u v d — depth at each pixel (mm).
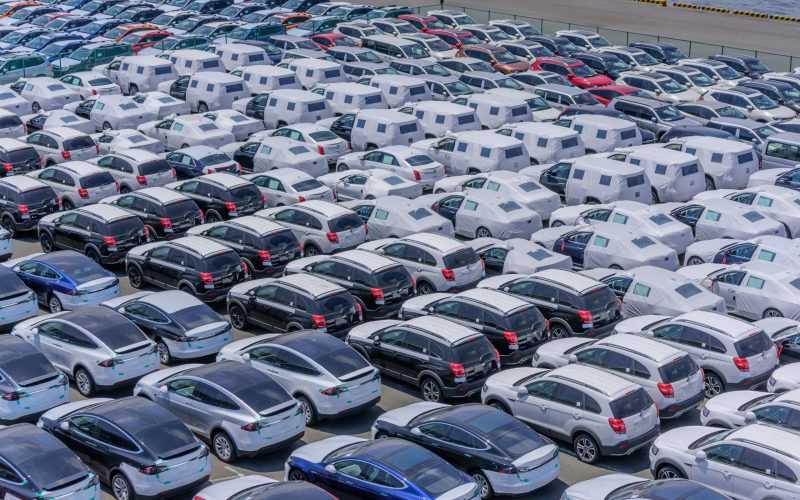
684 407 21516
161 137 41281
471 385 22281
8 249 30453
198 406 20344
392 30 60750
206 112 43000
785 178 36562
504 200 32344
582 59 56188
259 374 20750
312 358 21641
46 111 42812
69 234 30328
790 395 20547
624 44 67625
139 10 65062
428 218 31094
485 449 18547
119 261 29781
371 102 45125
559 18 76562
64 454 17938
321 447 18969
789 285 26844
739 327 23062
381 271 26500
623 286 26766
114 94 46250
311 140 39469
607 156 37562
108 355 22188
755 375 22672
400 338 23125
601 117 42031
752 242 29625
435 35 60094
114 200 32344
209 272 27125
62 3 69250
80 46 55344
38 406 21109
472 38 60156
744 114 47125
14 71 51438
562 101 47188
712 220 32312
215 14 66688
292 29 61500
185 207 31625
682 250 31328
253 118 44688
